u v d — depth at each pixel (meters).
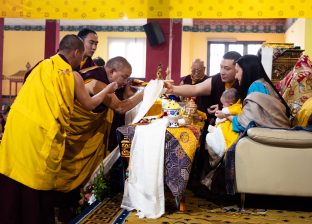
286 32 12.66
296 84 4.10
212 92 4.03
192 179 3.97
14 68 13.95
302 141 3.05
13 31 13.89
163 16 5.64
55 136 3.10
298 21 10.02
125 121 3.97
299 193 3.09
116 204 3.32
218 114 3.54
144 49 13.55
